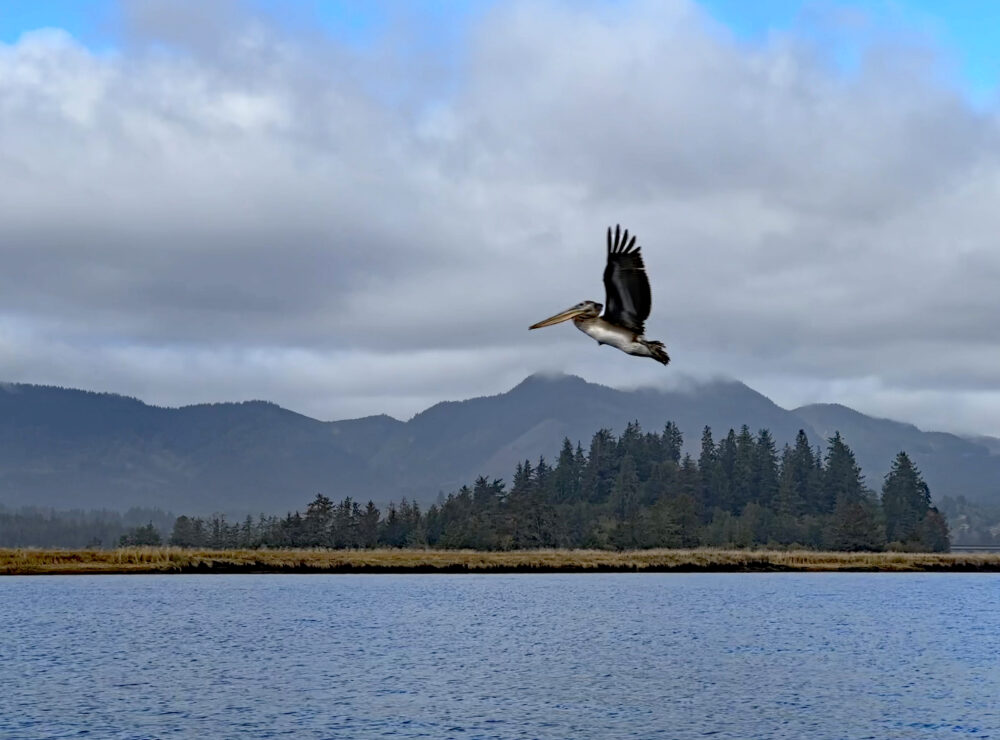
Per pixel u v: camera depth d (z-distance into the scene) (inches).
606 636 2871.6
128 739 1600.6
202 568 5447.8
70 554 5516.7
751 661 2410.2
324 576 5477.4
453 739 1615.4
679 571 6274.6
